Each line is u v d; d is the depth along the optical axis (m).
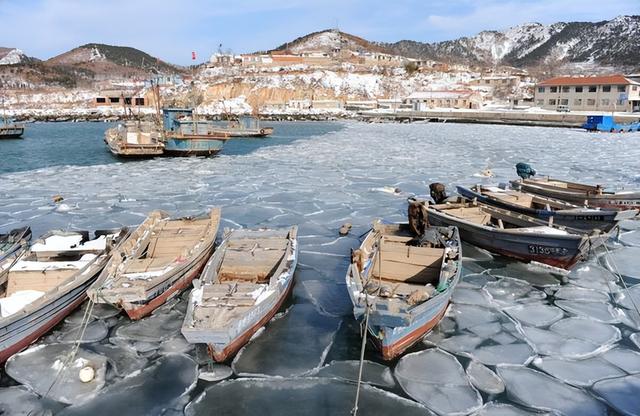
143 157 32.44
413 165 29.42
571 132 51.91
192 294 8.35
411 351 8.44
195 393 7.35
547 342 8.75
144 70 174.00
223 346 7.47
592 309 9.99
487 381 7.62
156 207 18.67
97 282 8.82
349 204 19.02
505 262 12.39
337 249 13.55
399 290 8.42
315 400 7.19
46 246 10.88
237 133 48.56
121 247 10.24
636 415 6.84
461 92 86.62
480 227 12.49
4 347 7.86
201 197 20.41
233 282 8.91
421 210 11.24
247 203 19.25
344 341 8.75
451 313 9.80
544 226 12.61
